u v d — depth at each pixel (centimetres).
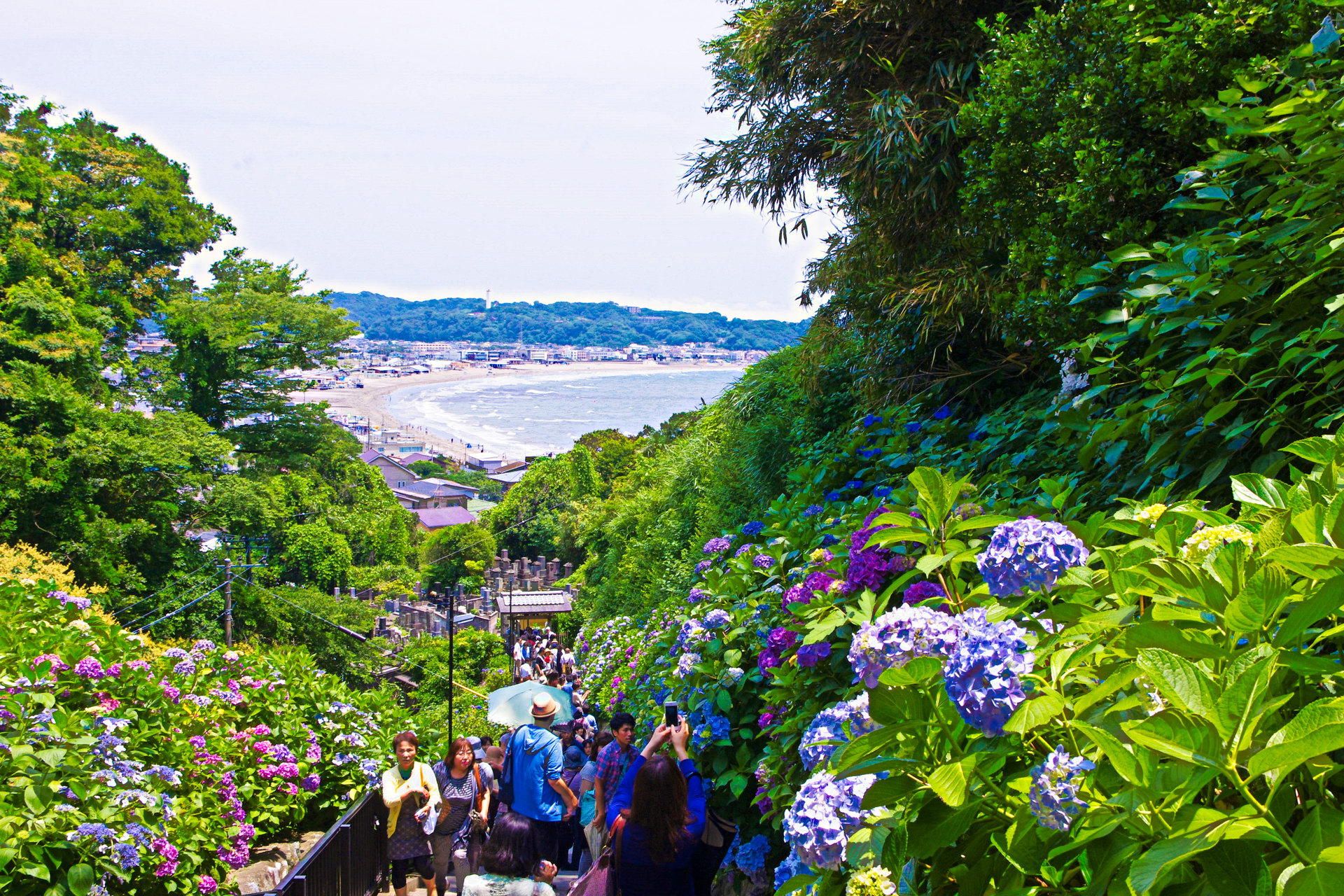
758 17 846
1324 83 340
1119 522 232
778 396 1372
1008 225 574
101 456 2838
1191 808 127
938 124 695
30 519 2747
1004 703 155
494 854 367
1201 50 452
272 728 755
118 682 616
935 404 782
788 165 925
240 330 4184
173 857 480
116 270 4012
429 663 3491
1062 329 499
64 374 3178
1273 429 283
